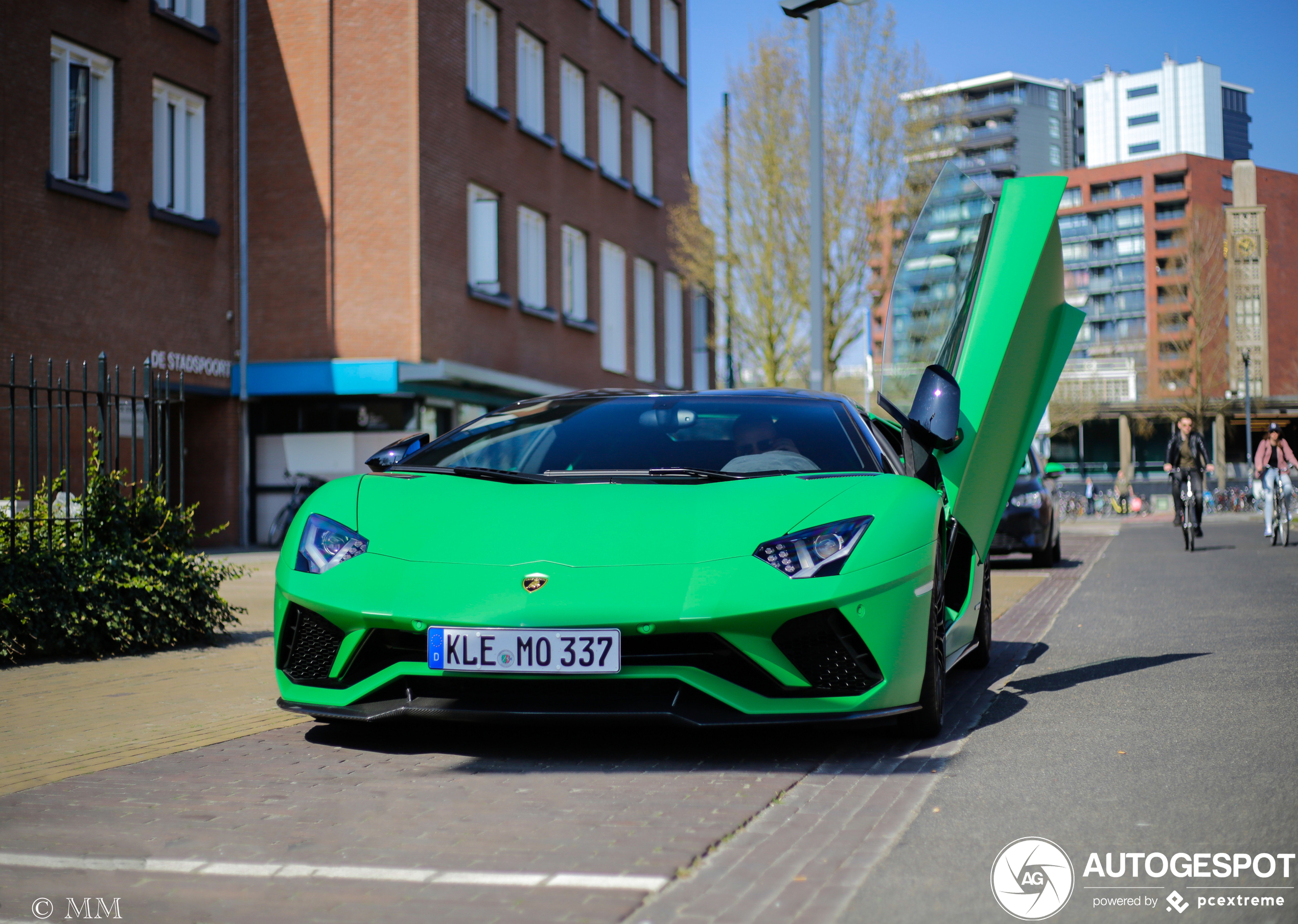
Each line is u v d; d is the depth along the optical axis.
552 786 3.50
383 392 17.28
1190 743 4.01
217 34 17.45
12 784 3.54
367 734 4.26
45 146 14.57
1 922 2.42
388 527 4.07
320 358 17.66
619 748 4.02
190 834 3.02
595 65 23.84
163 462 7.05
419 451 4.95
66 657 6.18
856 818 3.13
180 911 2.47
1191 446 15.73
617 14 25.12
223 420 17.75
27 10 14.34
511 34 20.78
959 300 5.66
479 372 17.98
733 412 4.89
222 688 5.27
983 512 5.64
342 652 3.85
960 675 5.80
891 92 21.77
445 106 18.44
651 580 3.69
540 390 20.41
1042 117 124.81
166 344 16.42
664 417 4.89
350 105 17.70
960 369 5.54
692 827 3.04
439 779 3.58
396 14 17.66
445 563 3.84
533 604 3.65
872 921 2.38
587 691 3.69
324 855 2.83
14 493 6.24
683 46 28.14
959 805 3.26
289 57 17.73
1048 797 3.33
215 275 17.44
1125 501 43.97
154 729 4.37
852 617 3.73
